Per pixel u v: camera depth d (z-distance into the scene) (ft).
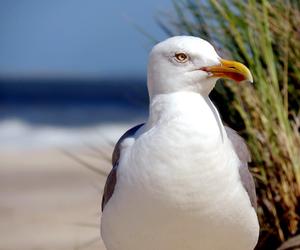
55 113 213.25
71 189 76.59
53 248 50.85
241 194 26.30
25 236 55.77
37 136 140.05
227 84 35.94
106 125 163.63
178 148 25.71
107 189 27.76
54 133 145.07
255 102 35.35
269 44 35.60
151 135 26.21
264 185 34.91
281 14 37.37
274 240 35.01
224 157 26.07
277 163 34.65
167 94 26.96
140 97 52.60
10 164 98.63
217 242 26.58
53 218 62.23
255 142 34.96
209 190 25.68
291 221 34.71
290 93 36.86
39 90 345.31
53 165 95.45
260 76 35.09
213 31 36.99
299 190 34.35
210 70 26.84
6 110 229.86
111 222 26.89
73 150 110.73
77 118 191.42
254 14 36.14
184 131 25.85
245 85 35.68
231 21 36.09
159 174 25.67
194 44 26.99
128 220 26.30
